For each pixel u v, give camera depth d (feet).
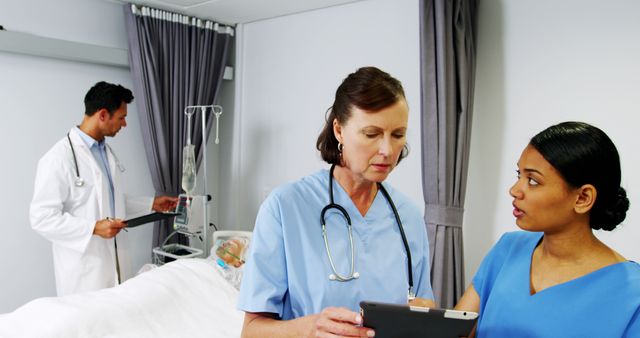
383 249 3.03
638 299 2.42
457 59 6.28
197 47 9.33
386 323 2.32
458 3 6.14
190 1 8.24
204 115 8.57
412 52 7.42
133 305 5.39
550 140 2.54
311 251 2.86
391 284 2.96
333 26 8.46
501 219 6.60
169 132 9.05
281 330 2.54
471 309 3.22
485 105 6.70
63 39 7.87
